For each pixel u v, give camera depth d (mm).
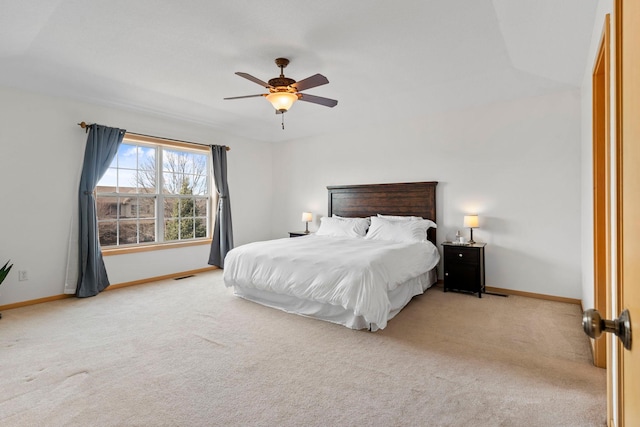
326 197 5984
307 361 2467
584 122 3365
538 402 1952
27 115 3762
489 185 4375
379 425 1772
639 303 600
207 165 5750
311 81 3004
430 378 2227
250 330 3053
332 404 1951
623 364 779
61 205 4012
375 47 3100
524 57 3201
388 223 4727
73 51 3156
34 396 2023
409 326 3148
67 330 3037
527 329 3053
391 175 5215
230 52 3182
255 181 6418
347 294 2967
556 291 3951
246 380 2209
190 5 2445
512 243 4227
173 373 2293
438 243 4777
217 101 4656
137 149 4832
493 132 4340
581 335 2906
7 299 3633
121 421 1802
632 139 662
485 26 2736
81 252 4082
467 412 1870
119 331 3020
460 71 3674
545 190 4004
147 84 3984
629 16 678
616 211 855
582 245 3648
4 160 3613
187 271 5328
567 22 2434
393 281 3270
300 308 3471
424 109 4719
